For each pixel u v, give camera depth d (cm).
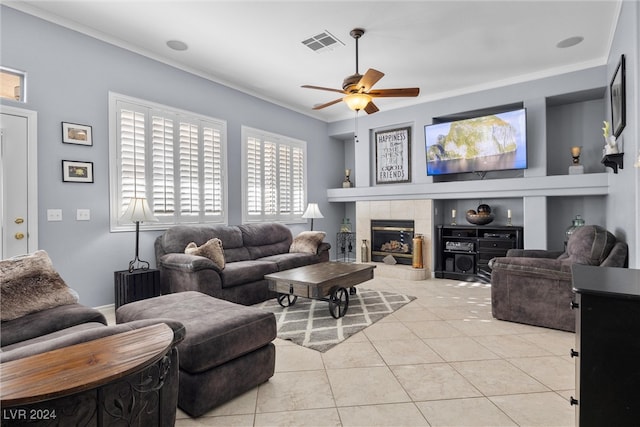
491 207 568
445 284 514
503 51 419
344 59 438
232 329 196
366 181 667
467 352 264
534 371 232
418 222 577
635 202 275
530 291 323
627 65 299
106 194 374
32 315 201
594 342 127
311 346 278
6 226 305
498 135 504
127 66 392
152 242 417
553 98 487
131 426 123
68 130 344
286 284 342
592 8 329
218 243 390
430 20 348
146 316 213
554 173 524
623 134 324
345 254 741
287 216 618
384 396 203
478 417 181
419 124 598
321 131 704
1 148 304
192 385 179
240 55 424
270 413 187
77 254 351
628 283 138
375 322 338
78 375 101
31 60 320
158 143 421
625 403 124
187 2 314
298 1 314
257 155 562
